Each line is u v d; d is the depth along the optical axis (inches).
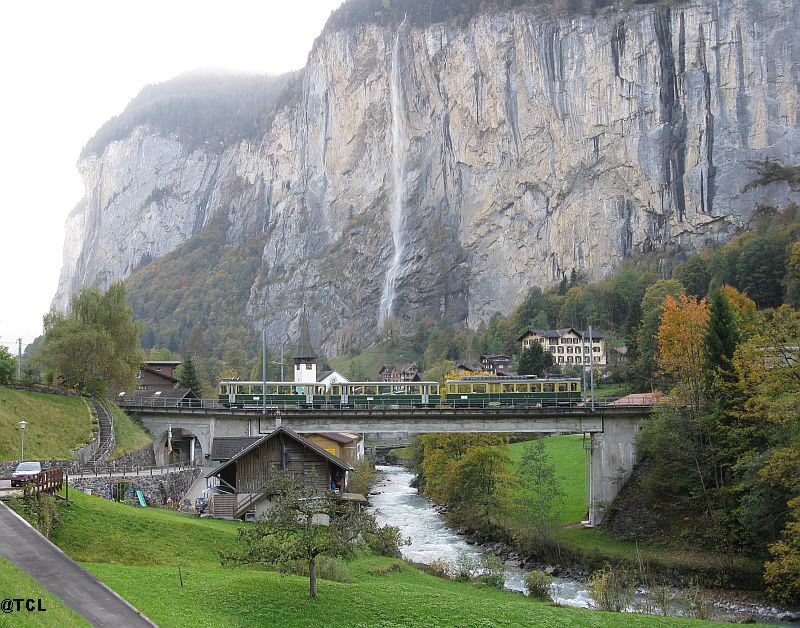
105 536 1544.0
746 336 2625.5
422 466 3762.3
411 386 3408.0
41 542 1224.2
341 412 2957.7
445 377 5497.1
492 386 3383.4
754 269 6264.8
